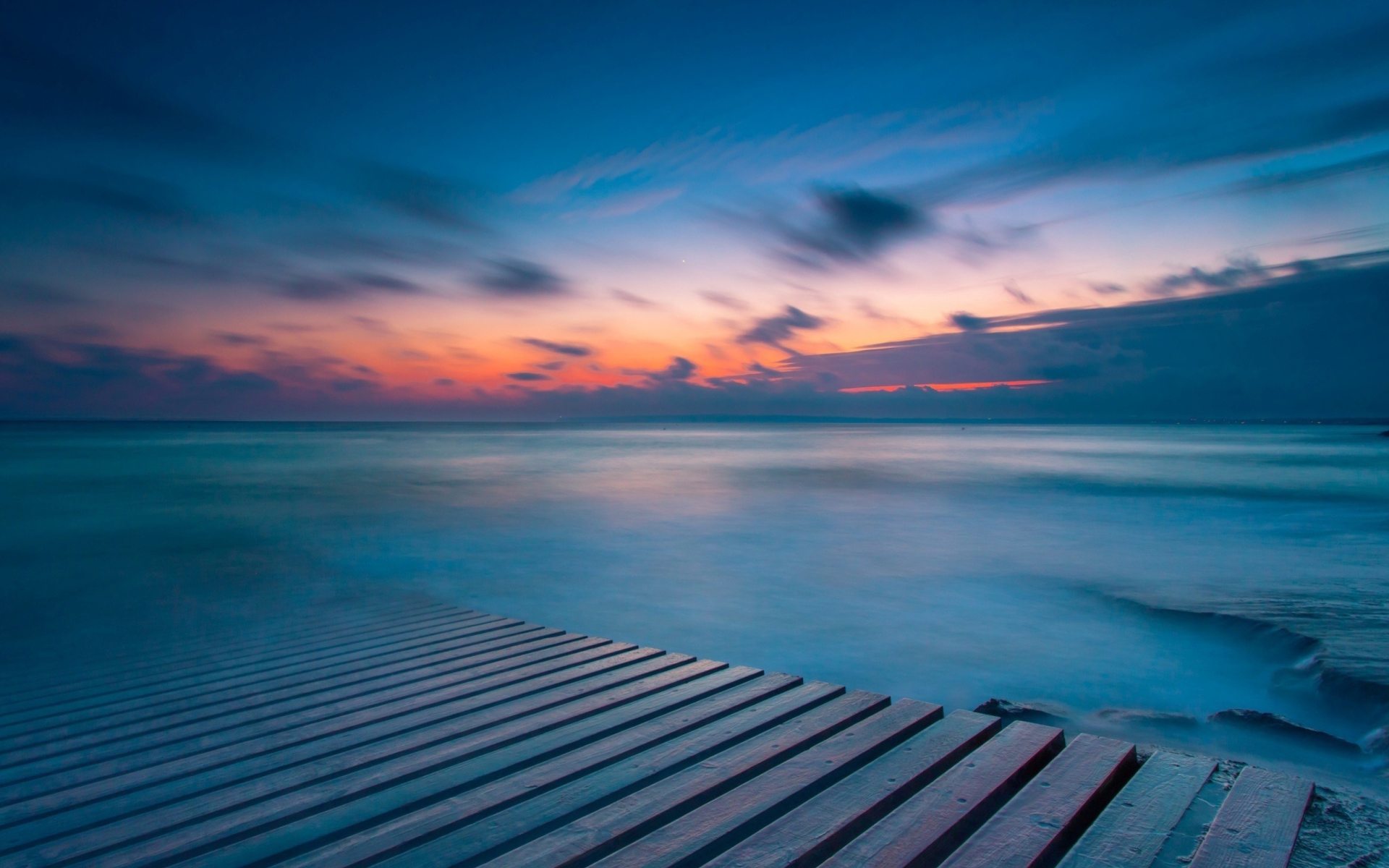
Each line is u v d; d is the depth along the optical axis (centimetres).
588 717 434
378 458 5428
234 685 561
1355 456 5375
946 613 1077
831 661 861
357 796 333
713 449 7244
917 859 245
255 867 274
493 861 252
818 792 309
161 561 1445
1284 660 815
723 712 427
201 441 9694
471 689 516
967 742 354
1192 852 246
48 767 399
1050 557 1490
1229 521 1975
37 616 934
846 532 1842
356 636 734
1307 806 281
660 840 263
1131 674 802
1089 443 8819
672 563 1456
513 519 2106
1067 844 263
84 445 7944
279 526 1952
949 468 4266
